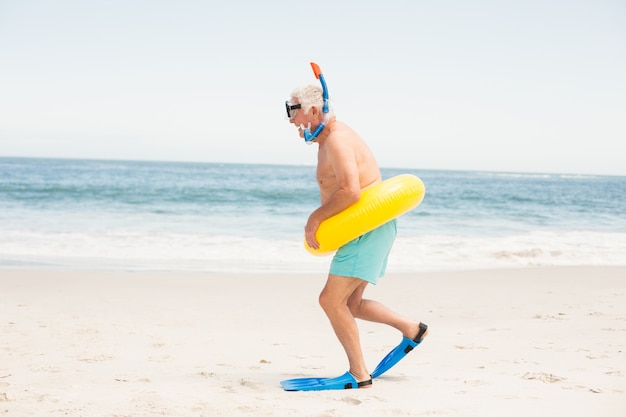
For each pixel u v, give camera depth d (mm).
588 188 45688
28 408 3104
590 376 3967
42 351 4688
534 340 5348
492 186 47969
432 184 51625
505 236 16078
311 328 5961
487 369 4242
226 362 4496
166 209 22328
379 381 3848
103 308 6707
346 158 3467
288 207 23797
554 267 11086
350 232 3461
